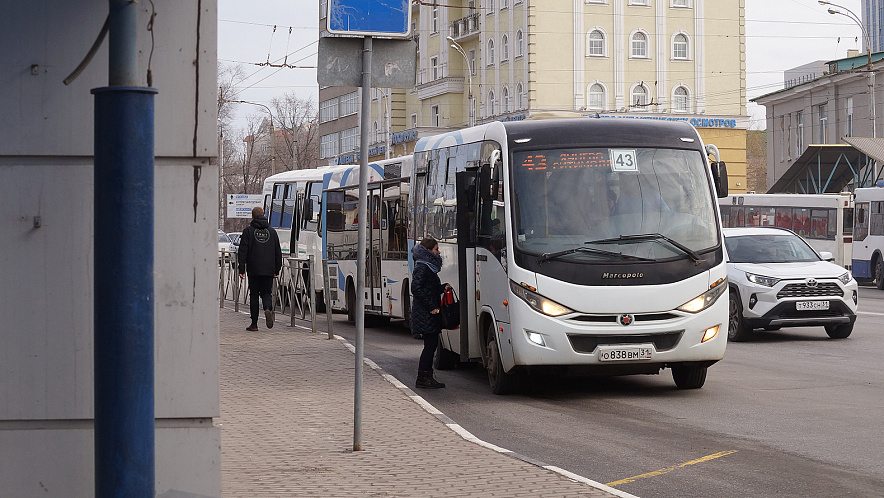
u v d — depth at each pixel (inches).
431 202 650.8
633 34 2354.8
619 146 501.7
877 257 1460.4
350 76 336.8
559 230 483.5
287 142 3553.2
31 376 167.9
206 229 171.2
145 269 152.9
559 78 2306.8
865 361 625.6
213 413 171.3
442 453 337.7
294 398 461.7
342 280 965.8
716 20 2406.5
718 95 2413.9
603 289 474.6
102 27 165.9
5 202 167.2
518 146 500.1
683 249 484.1
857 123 2413.9
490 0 2497.5
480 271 530.9
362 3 332.2
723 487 297.6
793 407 452.4
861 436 378.6
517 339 477.7
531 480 295.4
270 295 791.7
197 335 171.0
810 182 2143.2
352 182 936.3
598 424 419.8
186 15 170.6
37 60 166.9
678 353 479.2
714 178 514.9
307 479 295.3
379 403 446.6
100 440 153.1
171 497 170.4
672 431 398.0
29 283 167.9
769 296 739.4
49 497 169.0
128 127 152.3
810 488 294.2
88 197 169.2
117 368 151.9
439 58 2770.7
